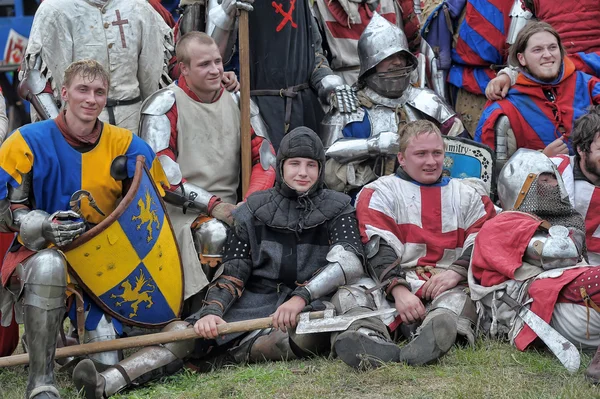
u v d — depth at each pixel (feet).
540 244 22.84
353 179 28.68
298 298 22.82
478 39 32.81
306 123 30.86
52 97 28.30
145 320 23.36
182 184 26.50
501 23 32.68
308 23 31.45
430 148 25.25
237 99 29.17
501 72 30.40
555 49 29.60
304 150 23.88
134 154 23.40
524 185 24.62
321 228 24.22
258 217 24.08
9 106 51.72
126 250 22.61
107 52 28.58
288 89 30.50
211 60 27.20
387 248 24.25
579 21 31.65
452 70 33.63
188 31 30.91
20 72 28.78
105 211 23.29
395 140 28.37
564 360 21.27
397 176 25.77
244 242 24.17
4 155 22.09
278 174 24.35
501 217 23.91
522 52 29.91
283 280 24.07
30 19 50.62
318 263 24.08
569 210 24.53
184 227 26.22
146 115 27.02
